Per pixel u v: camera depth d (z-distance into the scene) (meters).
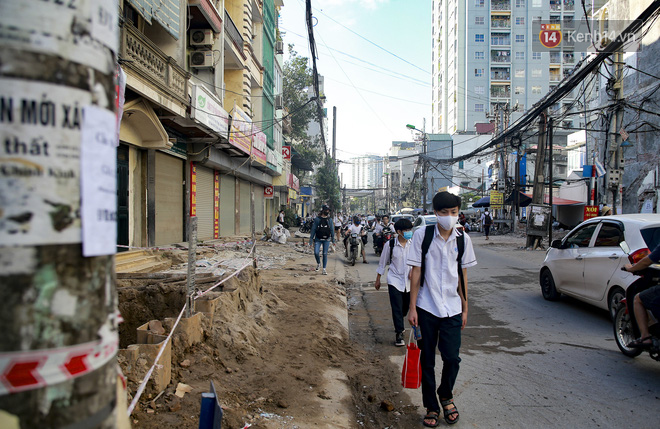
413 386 3.74
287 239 23.91
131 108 8.93
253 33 20.83
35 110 0.98
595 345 5.78
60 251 1.00
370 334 6.49
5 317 0.94
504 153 30.41
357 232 14.69
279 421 3.27
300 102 37.06
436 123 86.62
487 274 12.05
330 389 4.04
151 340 3.76
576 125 63.44
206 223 16.17
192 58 13.05
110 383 1.12
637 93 18.70
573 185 30.94
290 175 34.41
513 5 68.94
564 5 68.50
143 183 10.88
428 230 3.62
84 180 1.04
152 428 2.84
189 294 4.32
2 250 0.94
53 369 0.98
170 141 11.43
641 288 4.79
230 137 14.23
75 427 1.01
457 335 3.51
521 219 35.16
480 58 69.50
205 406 2.10
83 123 1.05
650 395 4.13
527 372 4.80
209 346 4.35
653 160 17.81
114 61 1.18
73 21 1.03
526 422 3.62
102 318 1.09
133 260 8.36
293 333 5.63
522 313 7.64
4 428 0.92
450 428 3.51
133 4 8.16
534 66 69.12
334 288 9.21
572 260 7.70
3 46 0.95
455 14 71.56
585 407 3.89
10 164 0.95
